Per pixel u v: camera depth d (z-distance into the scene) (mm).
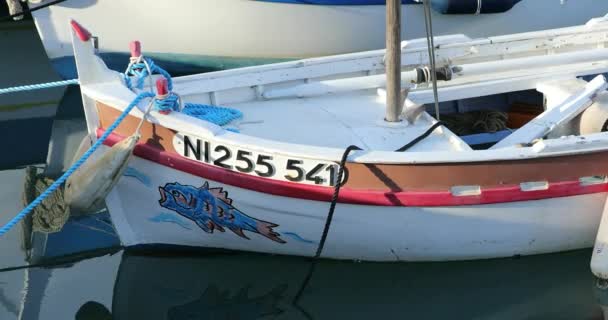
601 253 17078
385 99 20594
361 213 16719
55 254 19594
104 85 16969
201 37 30078
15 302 17625
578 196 17234
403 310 17234
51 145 26516
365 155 15945
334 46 30703
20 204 22219
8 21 41688
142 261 18984
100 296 17859
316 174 16188
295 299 17656
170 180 17062
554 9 32031
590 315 16797
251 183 16484
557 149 16281
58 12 29391
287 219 17062
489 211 16938
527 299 17438
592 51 21719
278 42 30375
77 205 16688
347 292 17844
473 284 18031
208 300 17703
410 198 16375
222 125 18156
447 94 20578
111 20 29672
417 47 22000
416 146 17688
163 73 17531
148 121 16391
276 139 18016
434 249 17609
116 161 16078
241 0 29281
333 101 20531
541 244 18078
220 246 18312
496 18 31312
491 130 21516
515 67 21016
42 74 33875
